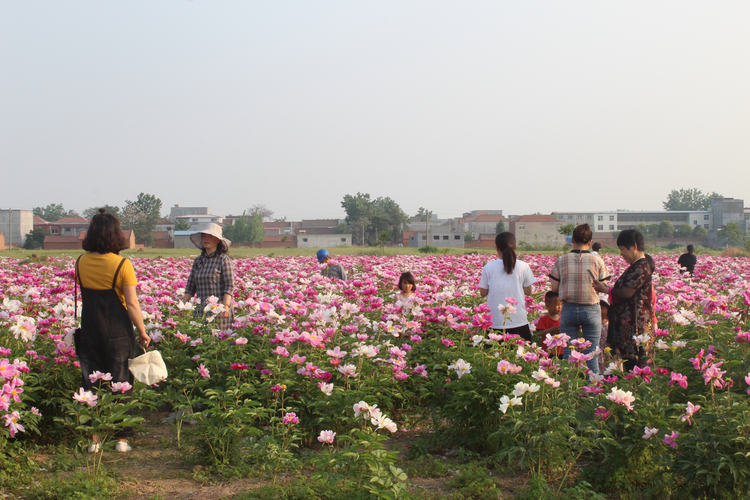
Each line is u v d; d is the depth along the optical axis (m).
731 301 6.61
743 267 13.27
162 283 8.95
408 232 106.31
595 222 127.88
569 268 5.83
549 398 4.14
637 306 5.34
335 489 3.54
